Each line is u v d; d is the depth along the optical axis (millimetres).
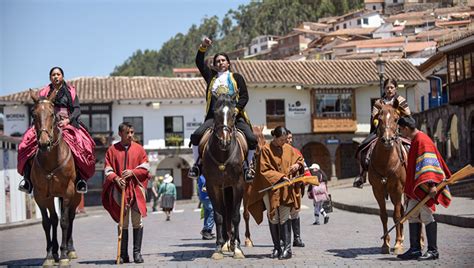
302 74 51188
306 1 162500
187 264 10000
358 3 158000
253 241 14484
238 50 157750
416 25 115688
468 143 38844
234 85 11680
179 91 49875
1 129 51938
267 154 10656
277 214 10602
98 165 48531
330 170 52688
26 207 29109
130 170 10531
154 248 13664
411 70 52000
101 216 34250
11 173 27234
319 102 51094
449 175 10266
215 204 10930
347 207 27109
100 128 48688
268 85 49625
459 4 125438
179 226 22047
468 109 38750
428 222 10094
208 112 11766
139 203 10492
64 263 10336
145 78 51906
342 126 51375
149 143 49312
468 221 15555
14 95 47688
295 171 10664
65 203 10656
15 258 12234
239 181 10930
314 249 12133
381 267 9344
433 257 10047
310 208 29484
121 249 10641
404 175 10883
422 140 10117
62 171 10453
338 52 107562
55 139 10375
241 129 11422
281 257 10477
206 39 11859
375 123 11820
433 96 50188
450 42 38375
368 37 117812
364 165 11852
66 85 11562
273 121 50688
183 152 49656
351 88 51562
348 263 9781
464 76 38094
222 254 10812
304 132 51188
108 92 48875
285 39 137375
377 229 16641
